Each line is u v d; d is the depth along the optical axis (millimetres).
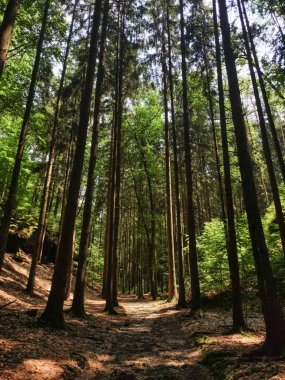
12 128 21328
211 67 18328
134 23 21250
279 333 7137
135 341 10672
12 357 6309
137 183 34375
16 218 24344
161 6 22031
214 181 35906
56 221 29172
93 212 33844
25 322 9586
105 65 18641
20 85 15031
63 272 10461
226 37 9508
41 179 28734
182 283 19312
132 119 29469
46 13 14828
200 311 15453
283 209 19609
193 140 27078
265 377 5422
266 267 7625
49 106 19672
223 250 17641
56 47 15930
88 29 18578
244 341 9086
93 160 15562
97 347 9062
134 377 6711
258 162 32000
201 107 25656
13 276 18609
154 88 23047
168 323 14617
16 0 7656
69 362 6898
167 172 23984
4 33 7242
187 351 9234
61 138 20656
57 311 10117
